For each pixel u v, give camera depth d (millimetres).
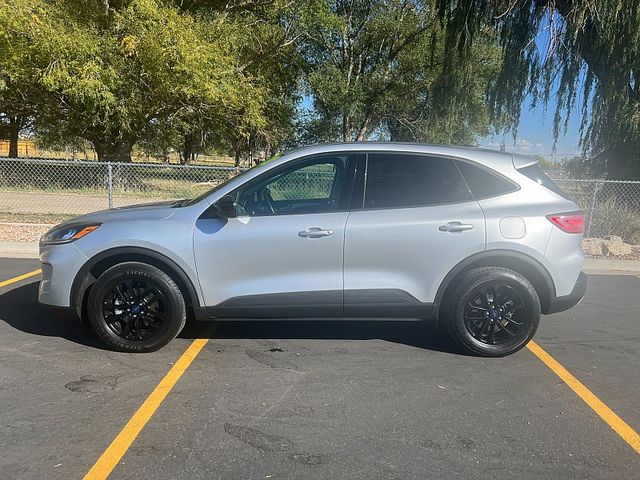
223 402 3637
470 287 4363
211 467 2877
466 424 3410
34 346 4555
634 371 4348
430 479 2812
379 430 3311
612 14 11852
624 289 7414
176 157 68438
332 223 4289
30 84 16547
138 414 3432
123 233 4277
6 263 7926
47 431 3195
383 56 28938
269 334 5055
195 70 15242
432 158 4461
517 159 4578
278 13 20672
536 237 4324
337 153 4477
